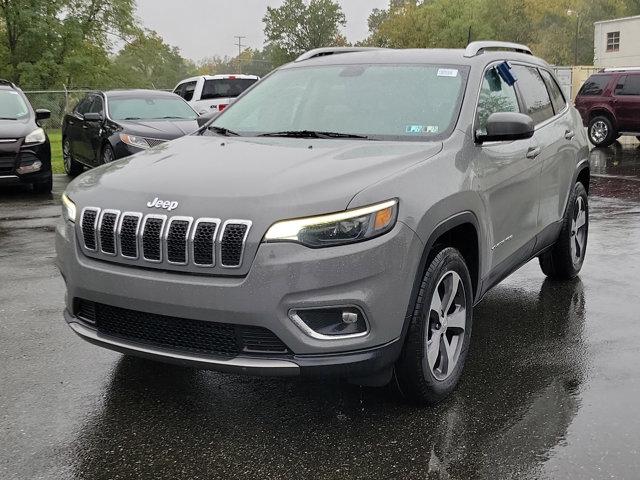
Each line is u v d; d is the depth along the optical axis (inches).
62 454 132.3
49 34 1546.5
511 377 164.9
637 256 279.4
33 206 413.7
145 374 168.4
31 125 452.1
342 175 138.9
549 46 2874.0
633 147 764.6
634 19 1806.1
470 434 137.9
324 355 130.0
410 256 135.5
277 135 180.9
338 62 202.2
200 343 135.3
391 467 126.6
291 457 130.5
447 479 122.3
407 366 141.5
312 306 127.7
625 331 195.5
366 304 130.0
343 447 133.6
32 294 235.8
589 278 249.6
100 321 146.8
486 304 221.8
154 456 131.6
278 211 129.2
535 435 137.2
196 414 147.9
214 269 130.1
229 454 132.0
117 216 139.3
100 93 530.3
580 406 149.3
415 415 146.0
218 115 204.1
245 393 157.5
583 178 255.3
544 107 222.7
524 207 194.4
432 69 186.4
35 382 164.2
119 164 164.7
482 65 187.8
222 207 131.9
